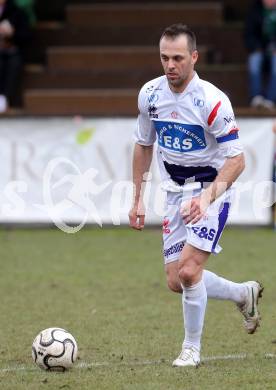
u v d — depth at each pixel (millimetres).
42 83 54062
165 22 56500
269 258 35719
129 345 22844
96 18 57062
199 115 20016
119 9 56875
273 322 25578
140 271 33500
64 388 18203
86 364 20625
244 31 52969
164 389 18031
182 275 20141
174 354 21844
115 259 35875
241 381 18719
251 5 51250
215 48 55406
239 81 53000
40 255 36750
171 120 20391
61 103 52344
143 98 20766
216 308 27609
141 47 55312
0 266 34562
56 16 58969
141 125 21250
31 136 41500
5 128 41531
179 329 24750
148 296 29266
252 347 22562
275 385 18391
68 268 34094
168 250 21141
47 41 56406
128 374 19422
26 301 28531
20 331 24469
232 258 35719
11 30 52344
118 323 25469
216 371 19703
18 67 52656
